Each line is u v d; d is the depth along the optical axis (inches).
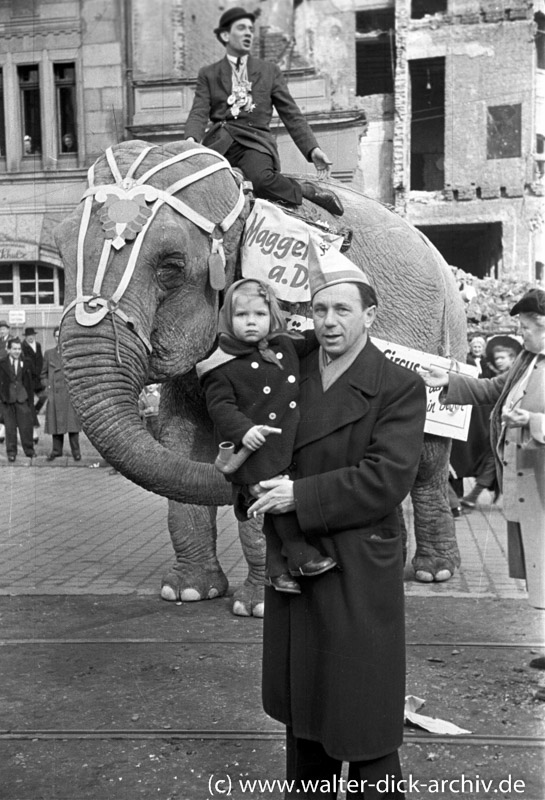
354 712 94.5
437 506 211.5
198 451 186.7
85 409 141.6
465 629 175.8
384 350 187.3
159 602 198.7
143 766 122.3
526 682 150.3
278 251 164.2
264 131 174.9
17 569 228.2
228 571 227.3
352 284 97.0
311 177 186.5
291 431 99.8
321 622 96.0
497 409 154.6
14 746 128.2
